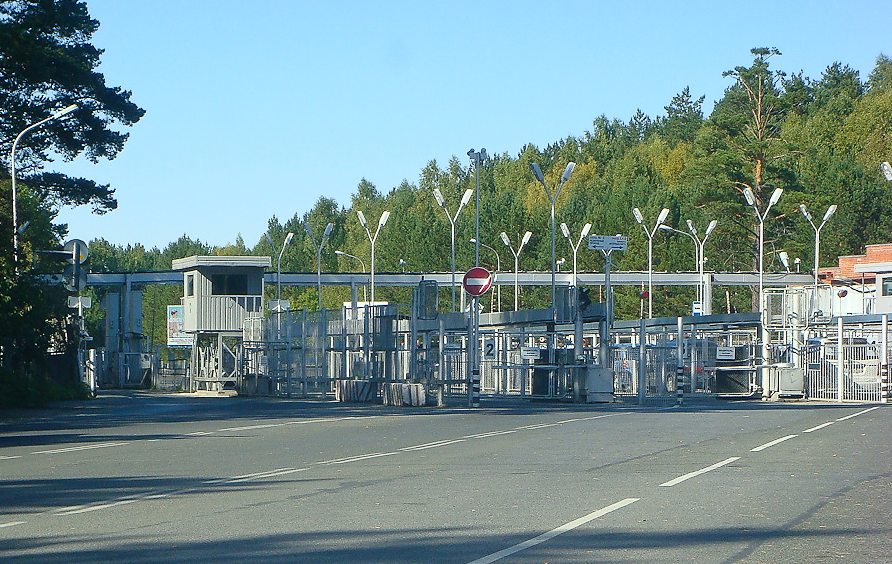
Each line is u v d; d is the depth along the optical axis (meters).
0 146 44.34
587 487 12.13
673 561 7.89
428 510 10.45
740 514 10.12
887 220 91.94
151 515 10.37
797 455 15.84
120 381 74.44
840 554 8.16
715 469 13.92
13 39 37.38
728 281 81.06
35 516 10.41
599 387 35.31
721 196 85.81
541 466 14.41
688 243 94.38
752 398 39.75
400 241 123.31
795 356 40.81
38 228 45.94
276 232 192.00
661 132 170.12
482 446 17.70
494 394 42.22
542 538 8.88
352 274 77.12
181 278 74.38
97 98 45.56
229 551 8.42
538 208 116.69
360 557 8.12
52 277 40.16
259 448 17.81
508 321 37.94
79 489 12.46
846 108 120.19
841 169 94.31
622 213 103.25
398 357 34.34
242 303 60.00
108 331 80.62
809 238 89.81
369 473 13.75
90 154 45.94
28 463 15.65
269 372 47.16
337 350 39.47
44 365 38.00
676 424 22.95
